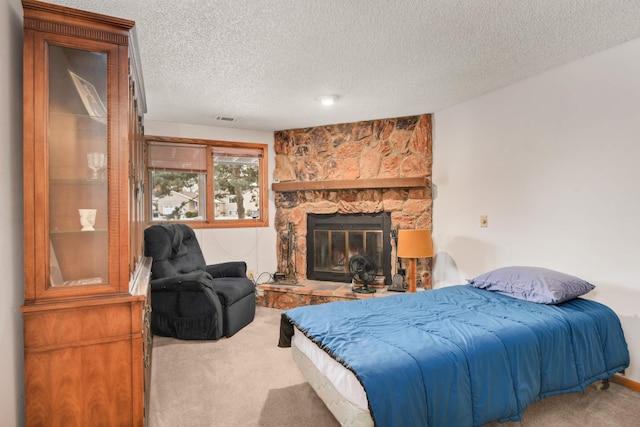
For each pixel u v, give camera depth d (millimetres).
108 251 1550
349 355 1584
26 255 1404
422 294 2658
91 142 1578
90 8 1823
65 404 1456
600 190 2418
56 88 1515
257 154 4492
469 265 3428
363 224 4160
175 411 2037
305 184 4238
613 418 1937
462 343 1700
